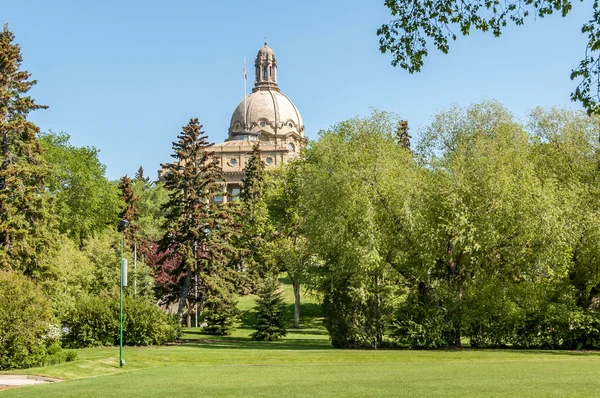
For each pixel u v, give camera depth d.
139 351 30.11
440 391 15.20
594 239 31.83
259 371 21.56
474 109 36.91
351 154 33.69
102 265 52.41
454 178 32.56
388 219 32.97
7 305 25.14
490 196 31.61
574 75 13.06
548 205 30.66
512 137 34.81
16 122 36.47
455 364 23.55
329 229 32.16
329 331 33.91
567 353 29.25
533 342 32.41
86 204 59.38
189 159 49.34
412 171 33.91
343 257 31.62
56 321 28.88
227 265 56.59
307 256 46.81
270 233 60.94
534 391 14.96
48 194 37.75
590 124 36.41
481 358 26.44
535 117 38.12
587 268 33.03
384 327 32.81
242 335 47.97
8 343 25.09
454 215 32.09
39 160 37.56
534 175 33.75
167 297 48.34
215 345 36.91
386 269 33.34
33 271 35.81
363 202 31.61
